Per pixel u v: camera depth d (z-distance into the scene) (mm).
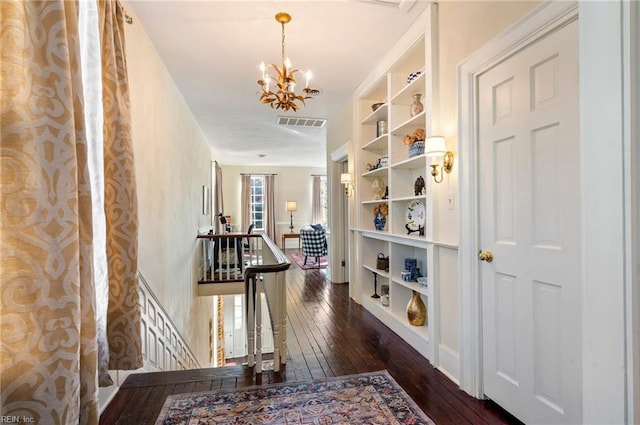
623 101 714
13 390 877
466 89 1993
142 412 1796
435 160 2297
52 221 948
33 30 944
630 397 702
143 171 2512
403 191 3199
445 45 2268
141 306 2414
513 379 1714
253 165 10406
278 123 5383
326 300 4242
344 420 1720
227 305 8711
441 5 2309
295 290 4812
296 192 10680
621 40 718
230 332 8664
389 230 3203
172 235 3475
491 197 1853
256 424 1686
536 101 1559
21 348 888
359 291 4020
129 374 2229
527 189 1618
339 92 4027
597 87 772
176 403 1879
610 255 742
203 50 2924
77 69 1108
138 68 2438
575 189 1386
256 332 2309
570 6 1351
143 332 2459
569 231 1415
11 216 883
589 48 792
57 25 985
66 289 962
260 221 10508
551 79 1479
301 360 2467
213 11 2355
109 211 1629
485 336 1907
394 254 3205
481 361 1932
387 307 3377
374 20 2523
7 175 880
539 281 1562
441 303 2336
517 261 1685
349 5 2328
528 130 1604
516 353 1694
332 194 5281
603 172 757
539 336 1563
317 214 10688
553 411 1487
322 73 3469
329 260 5547
